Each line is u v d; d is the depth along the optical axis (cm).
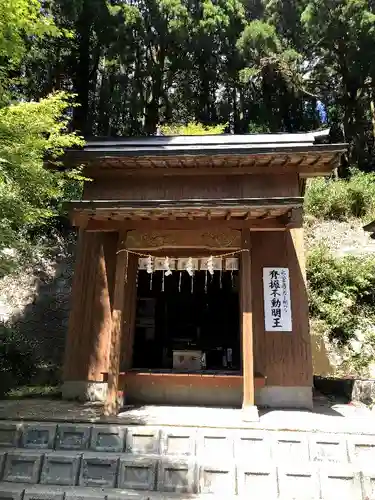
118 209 659
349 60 2138
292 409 709
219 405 725
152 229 727
